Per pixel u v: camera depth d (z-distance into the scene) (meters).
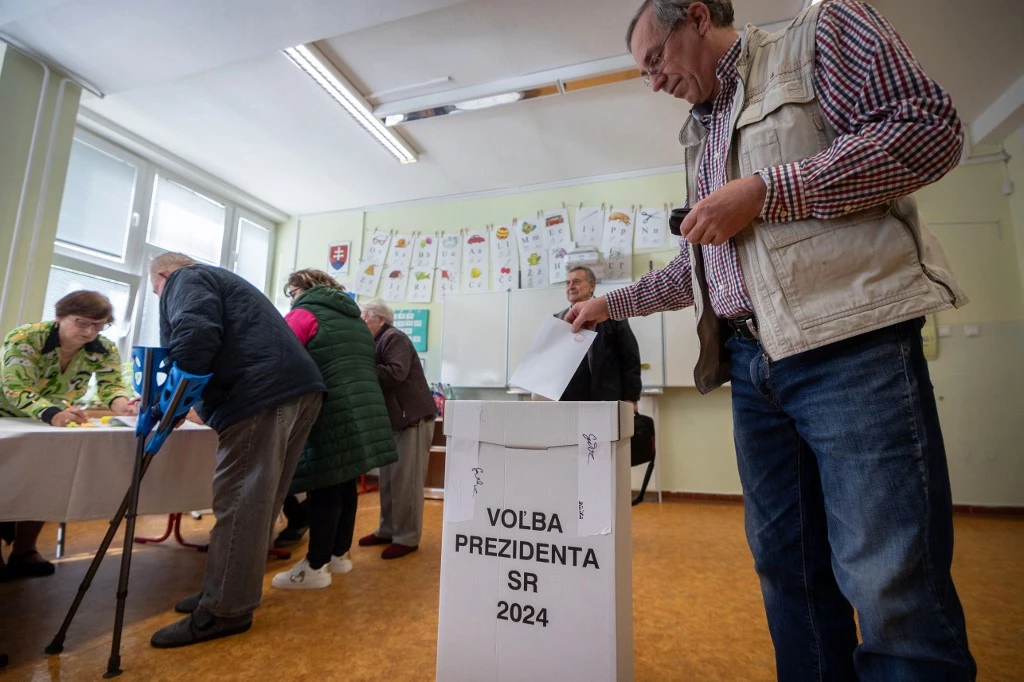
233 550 1.41
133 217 4.02
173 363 1.34
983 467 3.48
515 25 2.83
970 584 1.92
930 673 0.58
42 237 2.88
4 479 1.19
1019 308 3.55
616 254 4.30
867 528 0.62
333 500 1.85
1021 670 1.24
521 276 4.57
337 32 2.66
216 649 1.34
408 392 2.35
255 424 1.44
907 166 0.58
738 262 0.76
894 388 0.62
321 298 1.96
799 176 0.62
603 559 0.78
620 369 2.12
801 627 0.85
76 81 3.02
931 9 2.70
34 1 2.51
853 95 0.65
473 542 0.86
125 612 1.57
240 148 4.13
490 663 0.83
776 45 0.76
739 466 0.94
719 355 0.94
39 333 1.86
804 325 0.66
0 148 2.71
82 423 1.61
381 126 3.71
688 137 0.96
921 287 0.63
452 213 4.93
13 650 1.29
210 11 2.52
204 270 1.51
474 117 3.70
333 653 1.32
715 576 2.01
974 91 3.38
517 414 0.86
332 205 5.21
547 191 4.66
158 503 1.51
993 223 3.66
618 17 2.76
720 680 1.21
